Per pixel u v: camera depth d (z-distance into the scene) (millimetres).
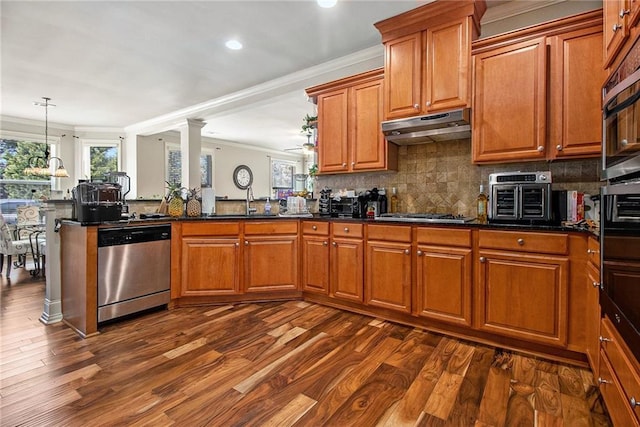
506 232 2150
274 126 6895
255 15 2727
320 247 3094
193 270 3096
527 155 2324
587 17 2115
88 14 2695
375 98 3064
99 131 6738
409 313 2557
